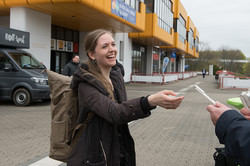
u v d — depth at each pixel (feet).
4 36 32.42
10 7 39.06
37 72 31.78
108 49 5.53
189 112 30.37
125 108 4.61
